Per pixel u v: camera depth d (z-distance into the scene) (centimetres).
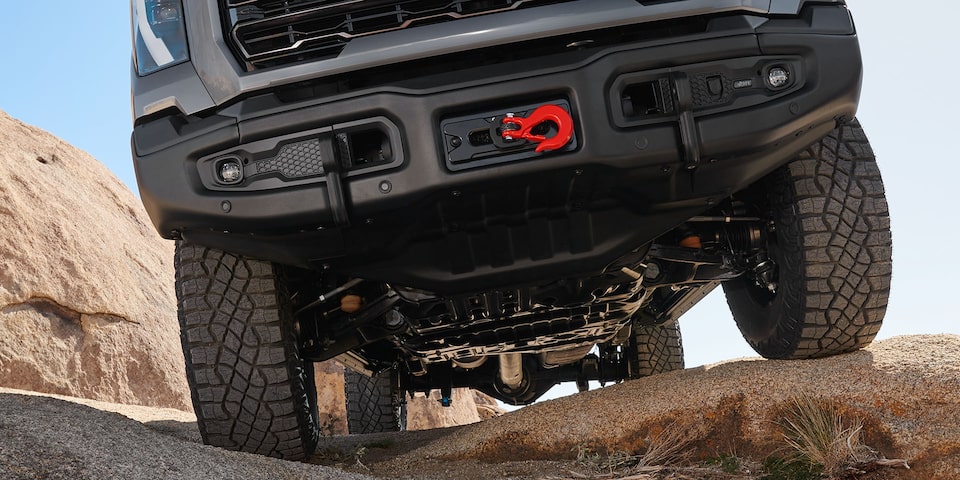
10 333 739
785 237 361
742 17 310
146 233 1027
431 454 397
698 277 411
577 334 450
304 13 305
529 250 332
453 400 1098
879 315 357
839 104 313
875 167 358
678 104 301
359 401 600
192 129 309
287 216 306
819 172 353
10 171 871
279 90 307
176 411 604
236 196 307
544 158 300
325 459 414
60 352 764
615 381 592
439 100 299
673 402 364
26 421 253
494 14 301
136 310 859
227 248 328
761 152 316
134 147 315
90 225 905
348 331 399
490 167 300
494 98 299
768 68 308
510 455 382
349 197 305
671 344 577
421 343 433
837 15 317
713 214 392
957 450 309
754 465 339
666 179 316
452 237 326
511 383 573
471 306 382
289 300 361
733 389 358
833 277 350
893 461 309
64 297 794
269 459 308
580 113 299
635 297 422
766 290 398
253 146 306
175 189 309
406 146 301
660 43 303
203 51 312
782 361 374
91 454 236
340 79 307
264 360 342
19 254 787
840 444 319
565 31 299
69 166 993
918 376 332
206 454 295
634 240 336
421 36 300
